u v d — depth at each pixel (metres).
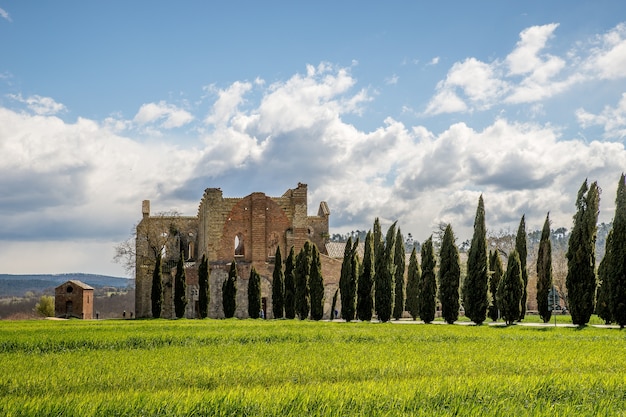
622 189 49.94
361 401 16.41
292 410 15.66
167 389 19.16
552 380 19.33
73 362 24.66
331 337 36.06
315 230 94.88
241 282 80.00
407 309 78.31
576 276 52.38
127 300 159.12
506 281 55.62
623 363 24.61
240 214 82.56
